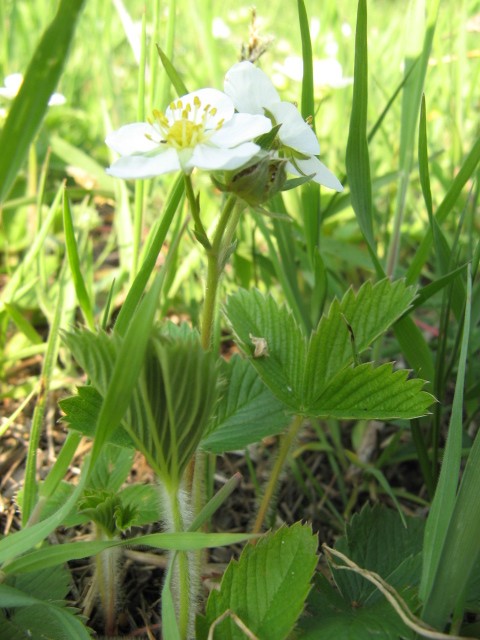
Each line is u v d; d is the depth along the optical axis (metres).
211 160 0.06
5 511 0.10
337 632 0.07
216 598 0.07
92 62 0.22
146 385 0.06
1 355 0.13
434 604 0.06
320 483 0.12
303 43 0.09
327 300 0.13
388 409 0.08
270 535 0.07
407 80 0.12
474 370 0.12
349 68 0.17
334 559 0.08
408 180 0.12
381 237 0.16
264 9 0.30
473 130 0.18
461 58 0.16
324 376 0.08
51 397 0.13
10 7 0.20
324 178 0.07
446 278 0.09
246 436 0.08
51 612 0.07
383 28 0.24
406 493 0.11
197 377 0.06
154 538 0.06
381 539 0.09
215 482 0.12
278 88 0.18
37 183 0.17
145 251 0.10
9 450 0.12
